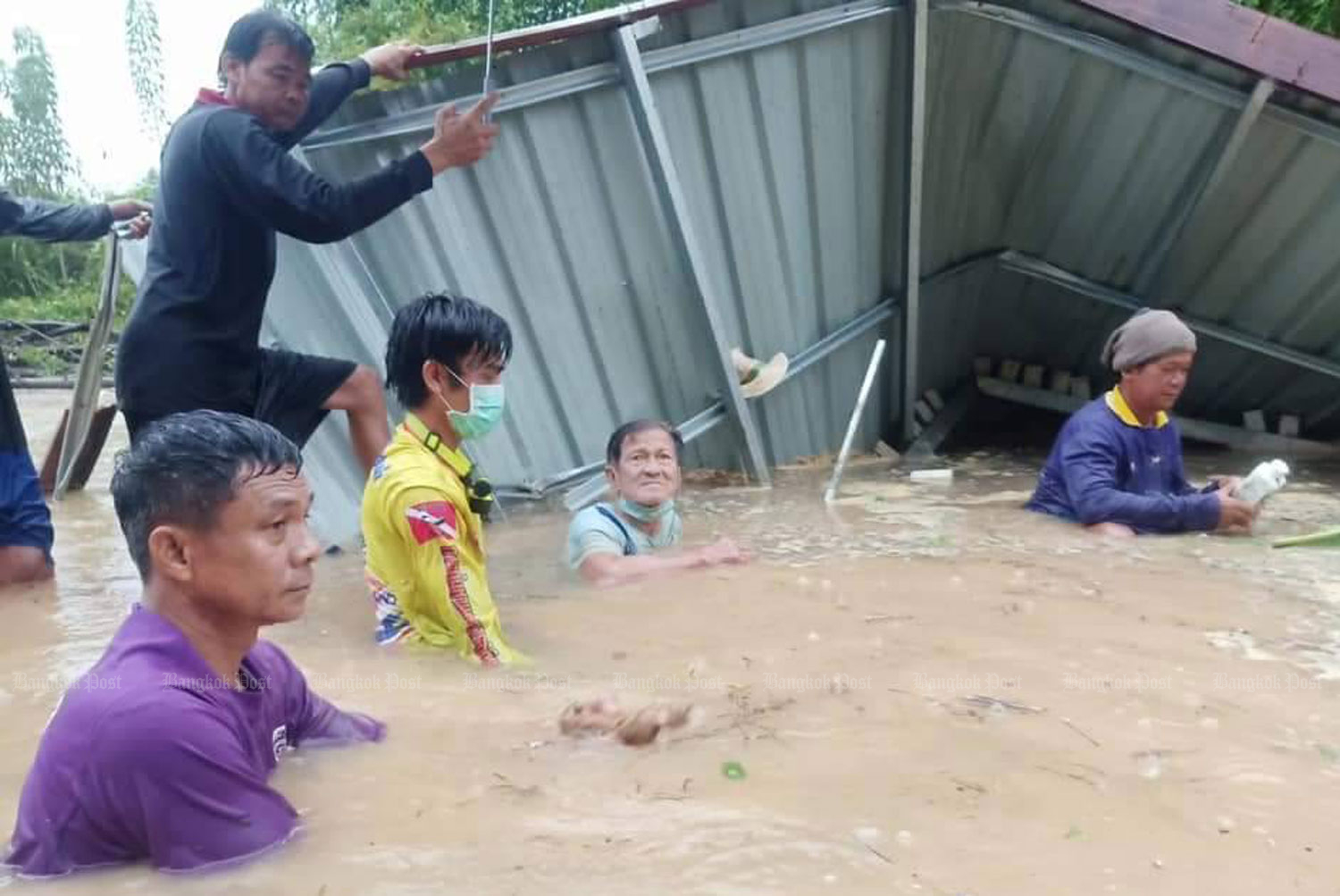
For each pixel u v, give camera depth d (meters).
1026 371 8.29
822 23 5.64
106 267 6.07
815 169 6.09
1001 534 4.61
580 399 5.67
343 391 4.44
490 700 2.60
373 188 3.79
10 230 4.91
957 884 1.70
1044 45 6.04
